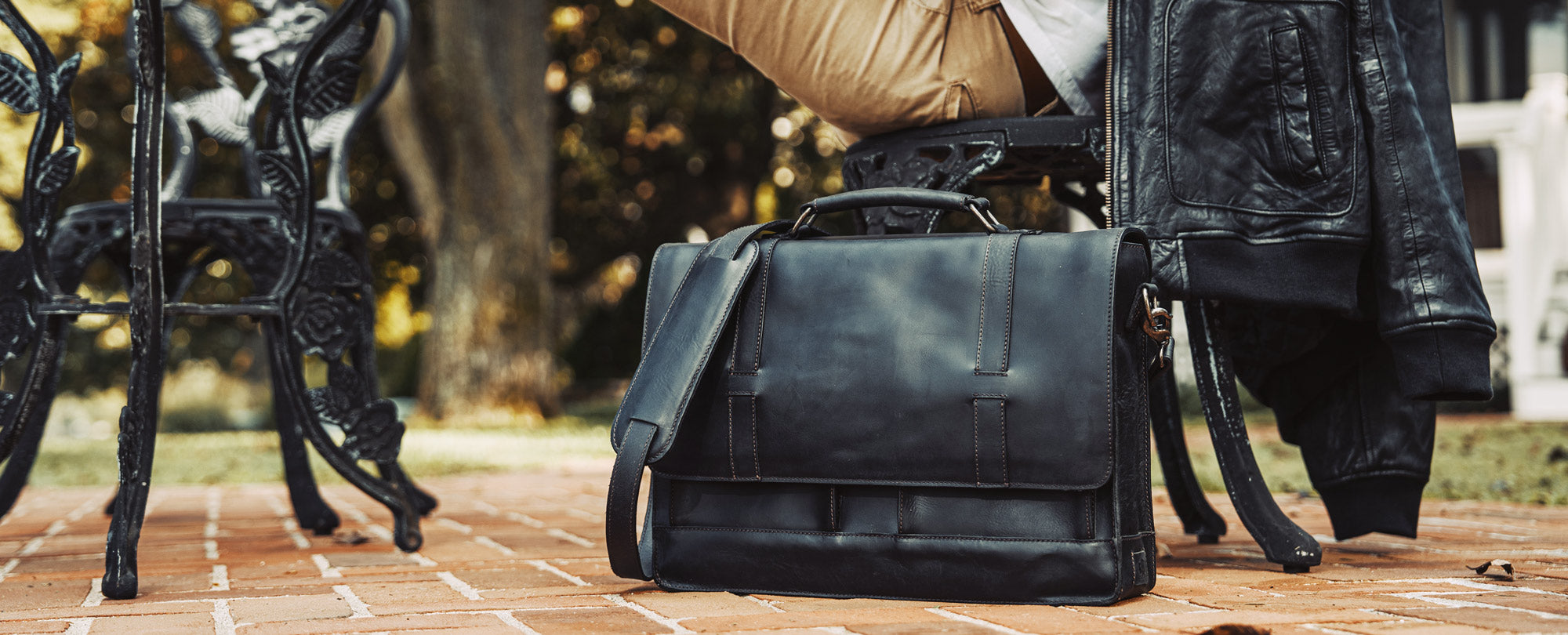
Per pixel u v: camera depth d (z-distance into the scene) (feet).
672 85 37.58
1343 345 5.90
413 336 52.80
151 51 5.24
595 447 18.79
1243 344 6.02
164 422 43.32
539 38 29.94
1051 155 5.78
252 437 26.40
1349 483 5.93
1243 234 4.98
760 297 4.78
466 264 29.25
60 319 5.94
